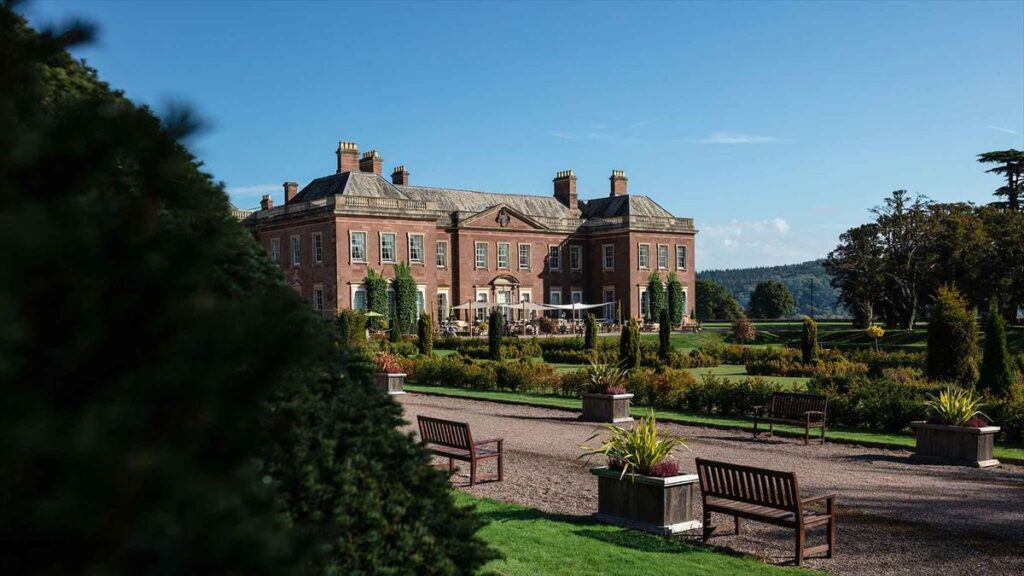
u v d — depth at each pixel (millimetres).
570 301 69250
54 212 1755
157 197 2145
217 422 1798
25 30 2398
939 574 7918
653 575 7410
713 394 20781
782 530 9578
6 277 1604
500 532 8797
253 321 1887
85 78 3695
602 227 68938
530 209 69938
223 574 1779
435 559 3787
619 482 9695
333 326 4188
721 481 8992
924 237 66312
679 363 38000
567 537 8719
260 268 3789
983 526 9781
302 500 3479
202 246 1974
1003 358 18578
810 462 14195
